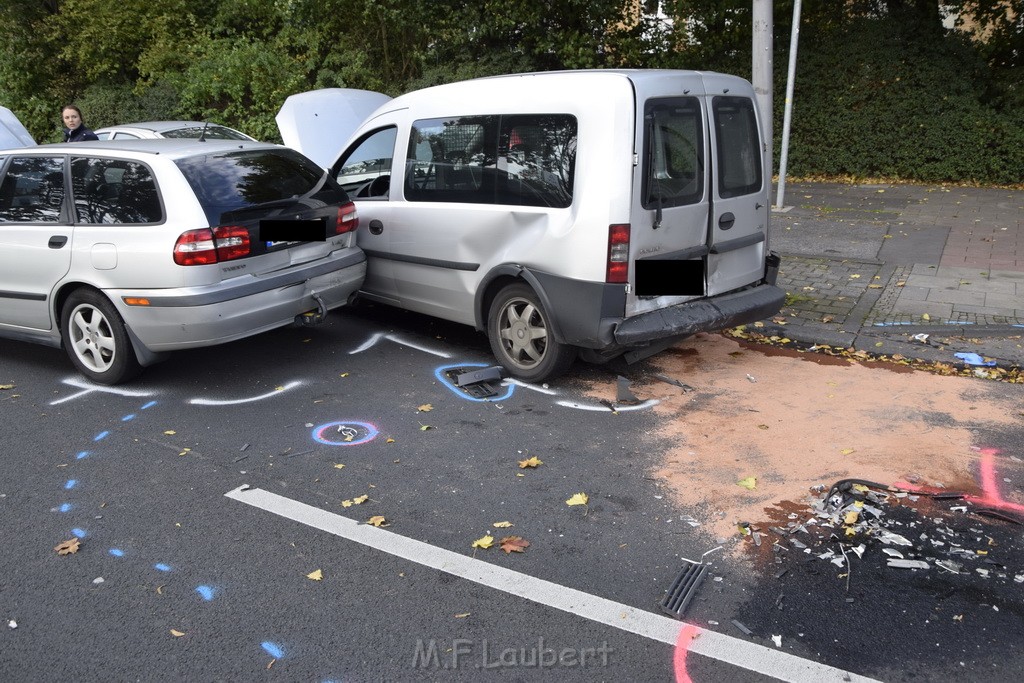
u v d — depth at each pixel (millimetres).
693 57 14398
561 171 5262
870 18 13438
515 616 3367
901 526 3932
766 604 3406
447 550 3842
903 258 8797
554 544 3871
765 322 6832
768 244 6129
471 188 5859
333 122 10703
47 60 19719
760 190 5934
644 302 5281
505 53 14930
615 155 4977
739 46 14234
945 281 7887
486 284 5836
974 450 4676
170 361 6410
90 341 5867
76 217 5727
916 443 4777
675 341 5758
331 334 7020
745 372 5977
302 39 17281
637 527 3994
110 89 18828
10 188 6082
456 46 15273
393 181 6449
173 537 3982
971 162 12891
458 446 4898
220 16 18641
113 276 5504
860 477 4402
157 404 5594
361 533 3992
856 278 8086
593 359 5531
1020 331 6434
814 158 13867
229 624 3344
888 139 13281
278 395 5727
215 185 5527
